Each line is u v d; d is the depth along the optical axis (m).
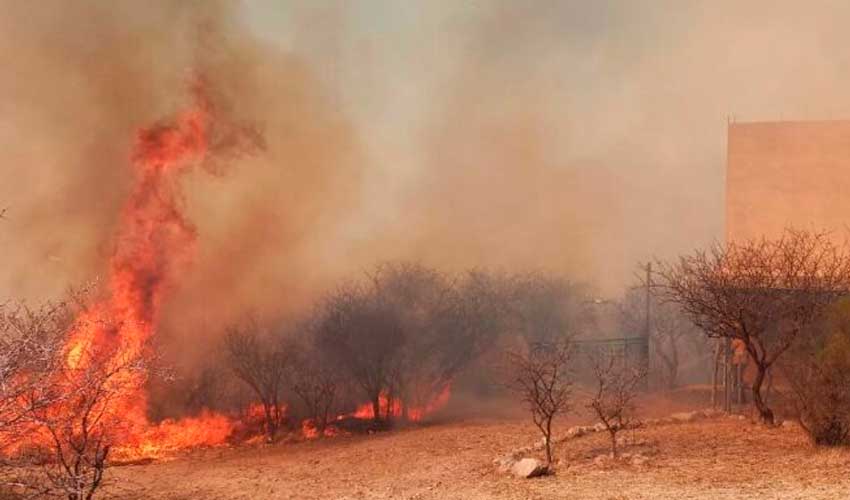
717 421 20.41
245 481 17.36
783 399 20.91
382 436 22.81
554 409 17.12
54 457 13.17
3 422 9.34
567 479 14.57
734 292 19.12
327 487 16.14
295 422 25.19
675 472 14.59
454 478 15.80
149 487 16.95
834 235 24.45
